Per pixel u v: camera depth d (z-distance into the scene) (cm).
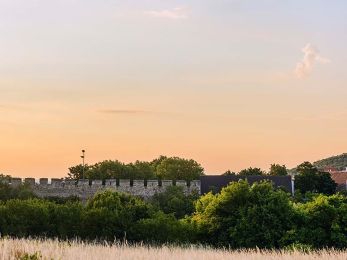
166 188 7525
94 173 10988
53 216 4200
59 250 2256
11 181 7200
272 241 4172
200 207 4550
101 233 4125
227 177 7938
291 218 4288
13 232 4053
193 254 2553
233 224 4275
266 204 4316
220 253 2708
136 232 4138
